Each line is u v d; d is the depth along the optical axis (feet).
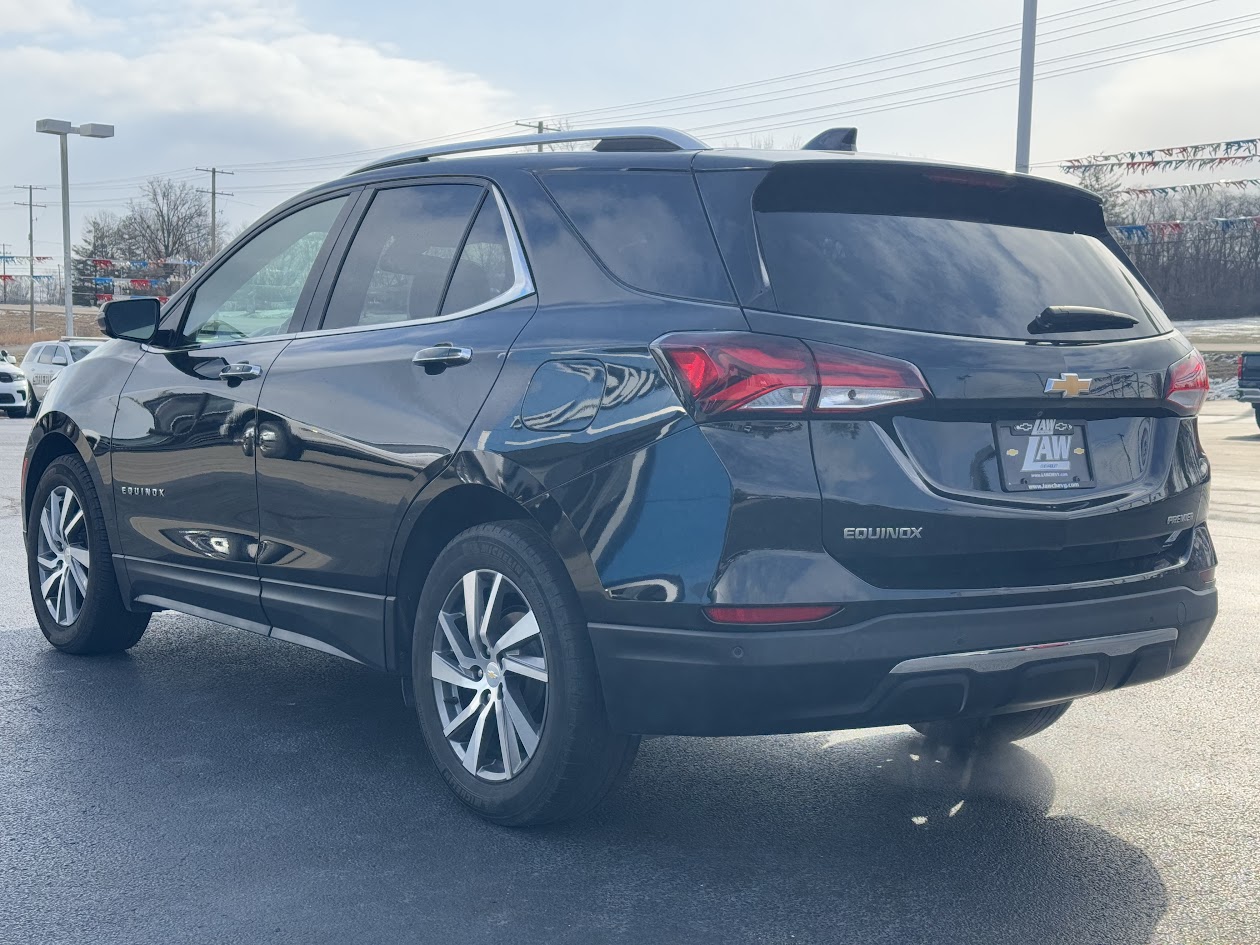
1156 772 13.26
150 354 16.25
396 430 12.19
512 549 11.15
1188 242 209.46
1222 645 19.01
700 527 9.81
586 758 10.85
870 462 9.75
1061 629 10.21
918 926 9.55
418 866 10.70
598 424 10.48
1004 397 10.14
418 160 13.73
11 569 24.75
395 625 12.63
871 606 9.68
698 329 10.08
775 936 9.37
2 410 84.23
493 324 11.79
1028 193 11.54
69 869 10.62
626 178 11.42
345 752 13.84
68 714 15.24
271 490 13.78
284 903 9.95
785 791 12.68
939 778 13.11
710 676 9.83
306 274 14.35
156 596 16.21
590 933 9.43
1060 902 9.99
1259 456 56.80
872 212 10.80
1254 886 10.33
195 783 12.79
